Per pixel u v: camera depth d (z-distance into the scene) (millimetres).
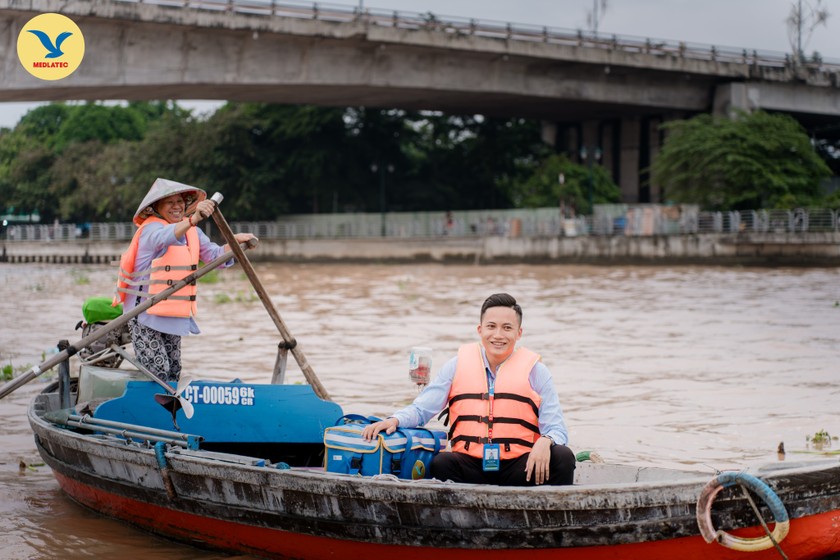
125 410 6383
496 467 5223
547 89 43656
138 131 71000
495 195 56219
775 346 13750
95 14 31234
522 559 4836
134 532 6180
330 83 37781
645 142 54562
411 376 7086
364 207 53500
